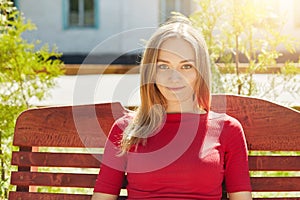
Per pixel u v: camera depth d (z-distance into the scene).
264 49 4.04
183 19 2.94
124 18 18.12
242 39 4.06
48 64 4.17
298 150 2.95
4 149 3.97
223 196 2.92
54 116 3.02
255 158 2.95
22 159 3.01
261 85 4.11
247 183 2.77
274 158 2.95
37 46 18.02
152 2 18.06
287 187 2.93
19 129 3.02
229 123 2.85
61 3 18.08
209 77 2.86
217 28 4.03
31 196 2.97
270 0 4.05
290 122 2.95
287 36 4.03
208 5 4.02
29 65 4.09
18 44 4.08
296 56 13.23
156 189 2.76
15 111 4.01
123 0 18.11
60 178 2.99
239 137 2.83
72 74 8.48
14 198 2.98
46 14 18.11
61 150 4.82
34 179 2.99
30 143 3.02
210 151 2.76
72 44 18.22
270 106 2.96
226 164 2.81
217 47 4.04
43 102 7.27
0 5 4.12
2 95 4.04
